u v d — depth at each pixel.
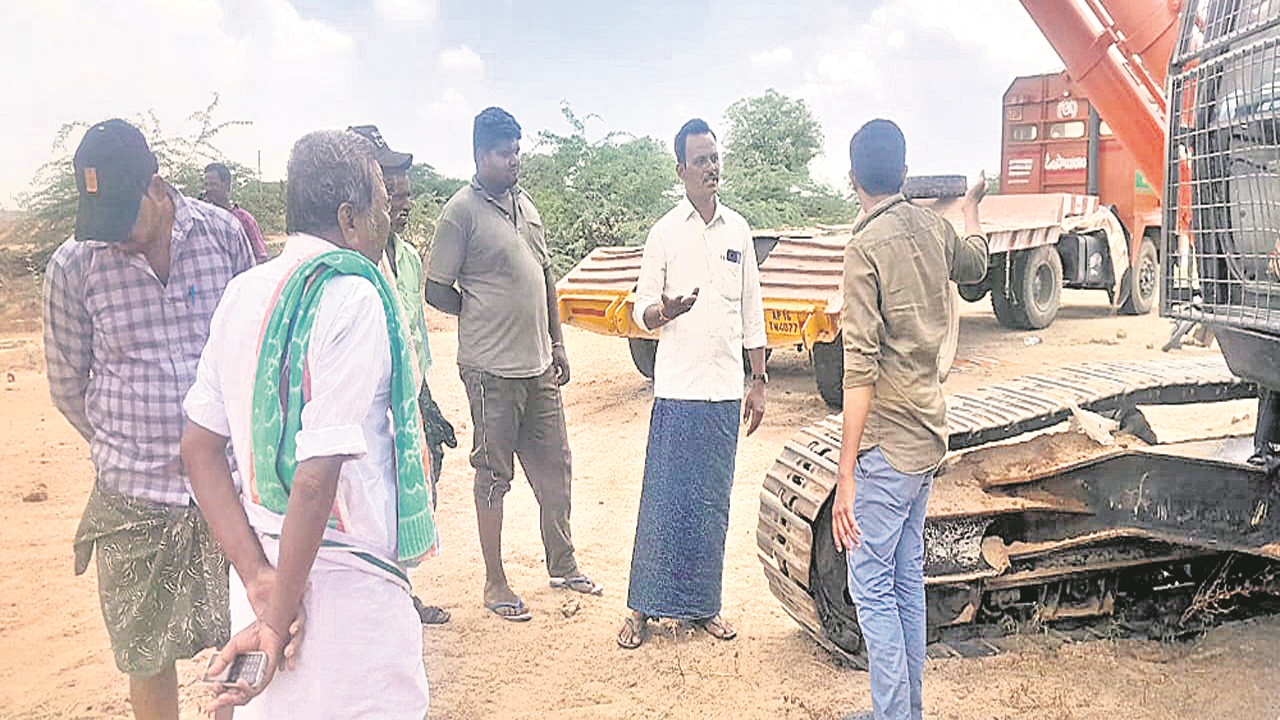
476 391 5.18
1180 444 4.89
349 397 2.50
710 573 4.95
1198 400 5.30
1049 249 13.35
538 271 5.25
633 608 4.98
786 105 23.19
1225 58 3.65
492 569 5.37
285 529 2.45
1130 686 4.44
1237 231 3.62
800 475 4.71
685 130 4.76
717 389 4.82
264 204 11.96
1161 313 4.05
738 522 6.75
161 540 3.57
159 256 3.58
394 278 4.85
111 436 3.56
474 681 4.61
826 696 4.42
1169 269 4.02
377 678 2.63
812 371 11.41
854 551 3.84
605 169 19.48
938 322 3.80
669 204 19.39
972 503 4.61
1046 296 13.53
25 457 8.28
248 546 2.59
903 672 3.78
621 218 18.69
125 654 3.60
